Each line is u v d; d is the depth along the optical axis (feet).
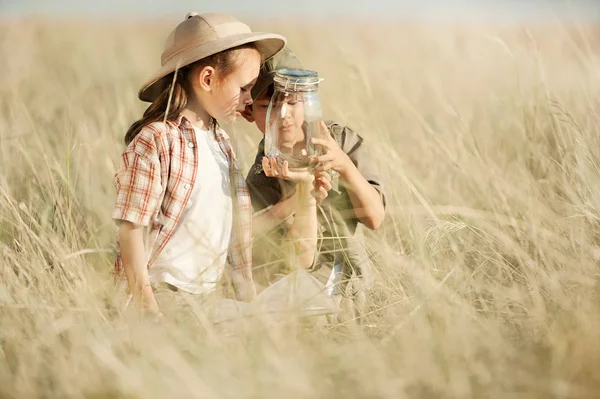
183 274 11.07
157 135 11.00
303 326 10.22
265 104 11.85
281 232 11.85
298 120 11.04
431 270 11.24
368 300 11.66
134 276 10.78
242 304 10.69
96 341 9.36
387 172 13.69
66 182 13.39
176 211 11.13
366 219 11.63
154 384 8.66
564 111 14.16
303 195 11.26
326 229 11.96
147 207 10.89
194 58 11.10
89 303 10.24
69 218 12.80
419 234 11.75
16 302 10.75
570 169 13.41
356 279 11.57
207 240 10.82
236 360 9.16
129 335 9.64
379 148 13.88
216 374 8.88
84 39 36.70
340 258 11.76
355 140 12.05
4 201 13.12
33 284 11.30
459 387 8.62
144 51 33.96
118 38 40.73
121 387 8.67
